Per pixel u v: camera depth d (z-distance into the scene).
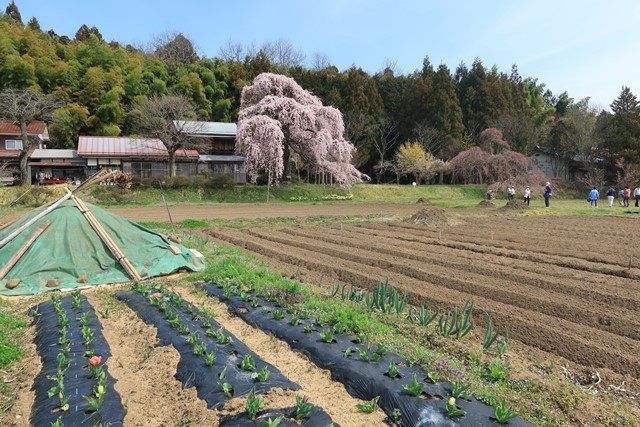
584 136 46.28
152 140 38.50
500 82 52.03
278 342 6.07
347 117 46.12
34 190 25.88
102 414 4.07
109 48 50.50
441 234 17.09
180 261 10.20
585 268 10.97
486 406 4.26
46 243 9.10
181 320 6.57
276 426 3.70
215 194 32.78
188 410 4.27
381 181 50.66
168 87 49.94
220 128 44.12
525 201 29.95
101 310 7.46
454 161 42.50
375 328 6.30
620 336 6.56
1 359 5.40
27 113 31.17
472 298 8.31
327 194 36.56
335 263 11.64
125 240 9.93
